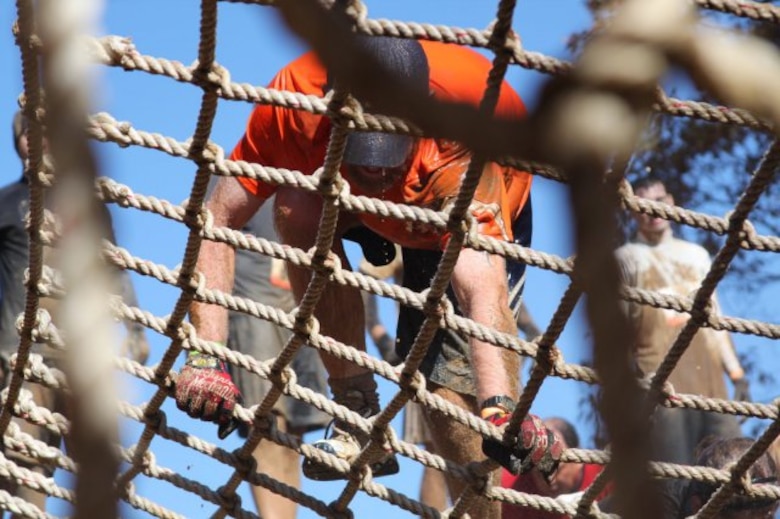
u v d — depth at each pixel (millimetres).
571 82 1644
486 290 10234
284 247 8719
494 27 6797
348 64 1647
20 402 10586
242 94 7652
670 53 1647
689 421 15391
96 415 1614
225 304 9164
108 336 1684
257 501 15547
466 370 11445
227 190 10945
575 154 1634
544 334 8781
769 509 12352
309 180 8195
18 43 7234
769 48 1673
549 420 13781
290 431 15891
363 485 10352
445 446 11430
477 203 9953
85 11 1693
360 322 11367
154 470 10609
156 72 7609
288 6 1640
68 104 1694
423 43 9773
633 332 1710
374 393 11398
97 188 1753
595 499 10281
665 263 14711
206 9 7152
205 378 10008
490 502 11516
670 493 12539
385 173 9789
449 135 1634
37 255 9031
